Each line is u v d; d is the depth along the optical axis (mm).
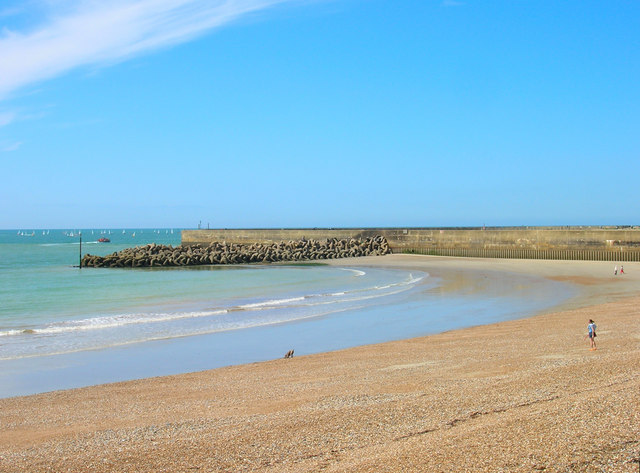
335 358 17172
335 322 24516
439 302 30312
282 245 82875
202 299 33562
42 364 17406
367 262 66500
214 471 8109
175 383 14586
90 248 121125
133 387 14258
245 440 9375
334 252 77438
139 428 10578
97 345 20125
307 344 20141
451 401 10953
